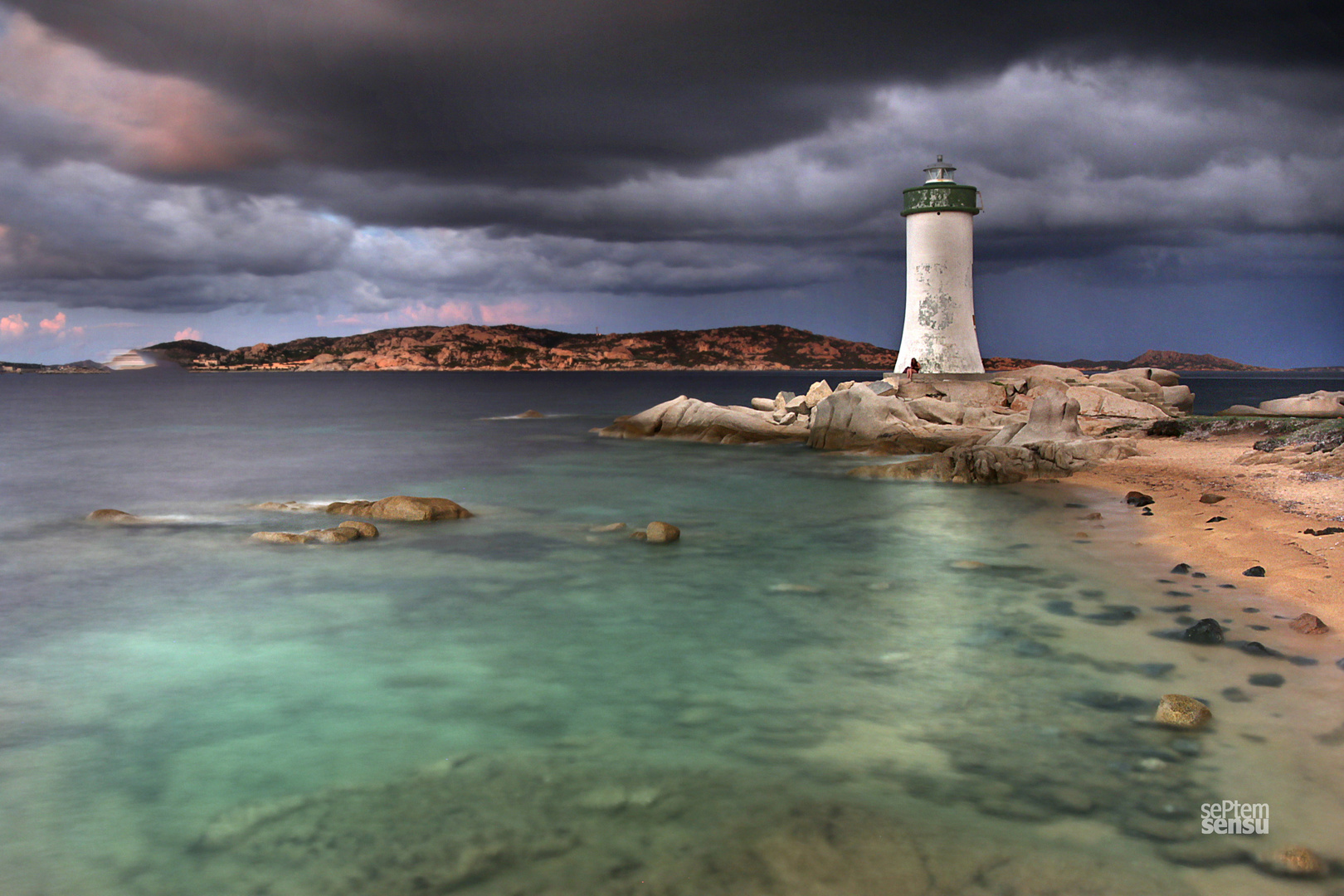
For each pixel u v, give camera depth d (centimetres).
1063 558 1281
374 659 908
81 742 705
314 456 3027
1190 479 1895
